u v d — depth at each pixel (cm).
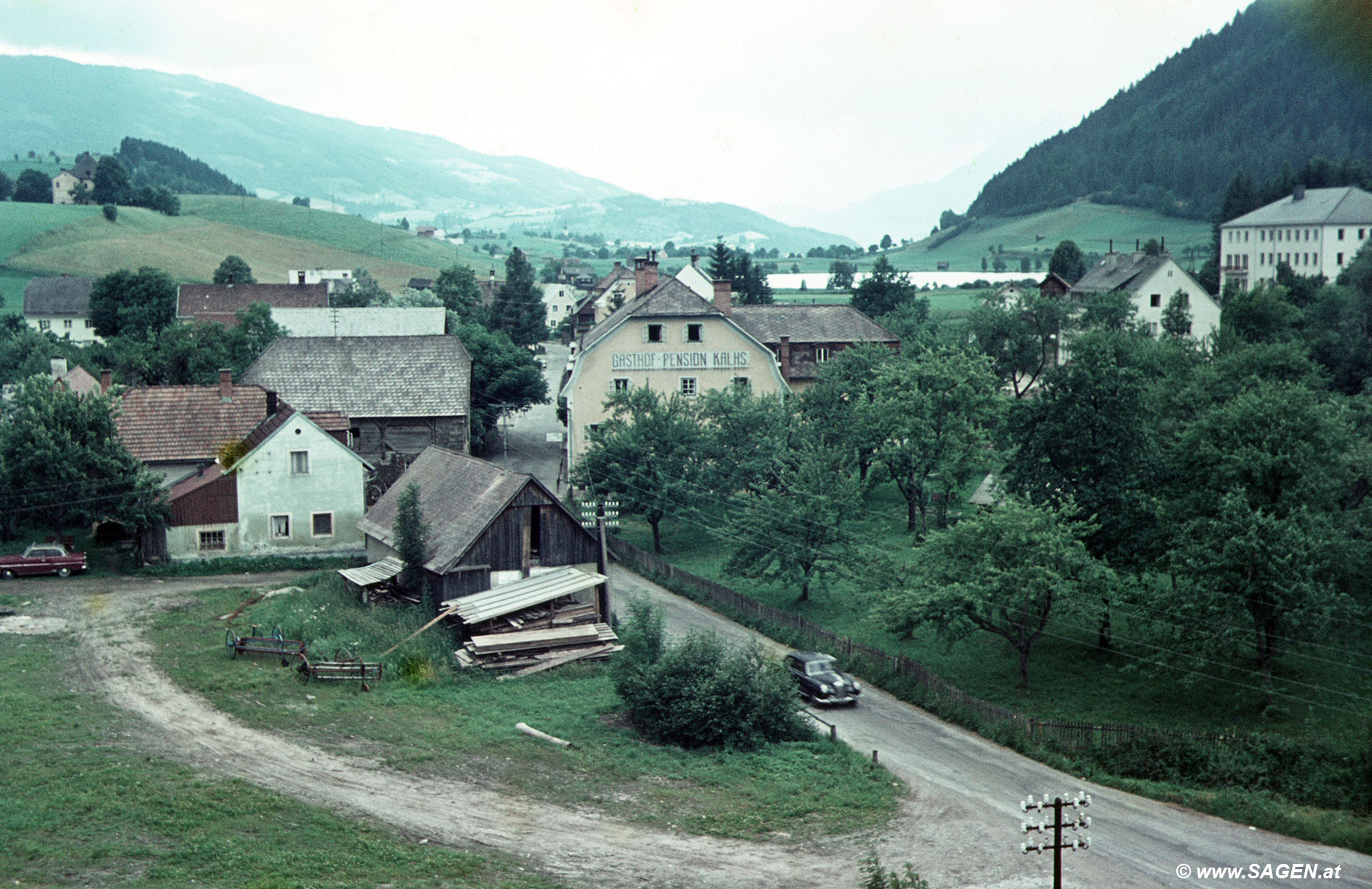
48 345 10481
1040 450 4644
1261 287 9838
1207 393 6144
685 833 2842
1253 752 3500
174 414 6031
